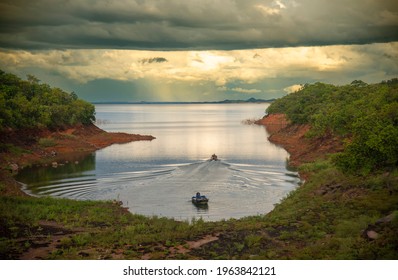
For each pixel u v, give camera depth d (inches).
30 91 5211.6
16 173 3063.5
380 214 1398.9
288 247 1204.5
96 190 2495.1
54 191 2470.5
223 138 5708.7
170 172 3068.4
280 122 7864.2
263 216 1769.2
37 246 1289.4
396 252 1034.1
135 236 1386.6
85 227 1544.0
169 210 2066.9
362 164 1667.1
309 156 3417.8
